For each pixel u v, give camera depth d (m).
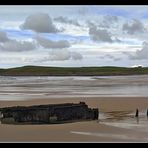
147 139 21.47
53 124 26.75
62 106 28.28
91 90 62.34
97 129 24.58
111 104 39.41
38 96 51.19
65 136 22.33
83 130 24.25
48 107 28.05
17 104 40.69
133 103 40.19
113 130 24.19
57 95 52.44
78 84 86.00
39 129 24.70
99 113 32.53
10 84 91.44
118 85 79.12
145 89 64.12
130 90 61.53
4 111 27.36
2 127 25.62
